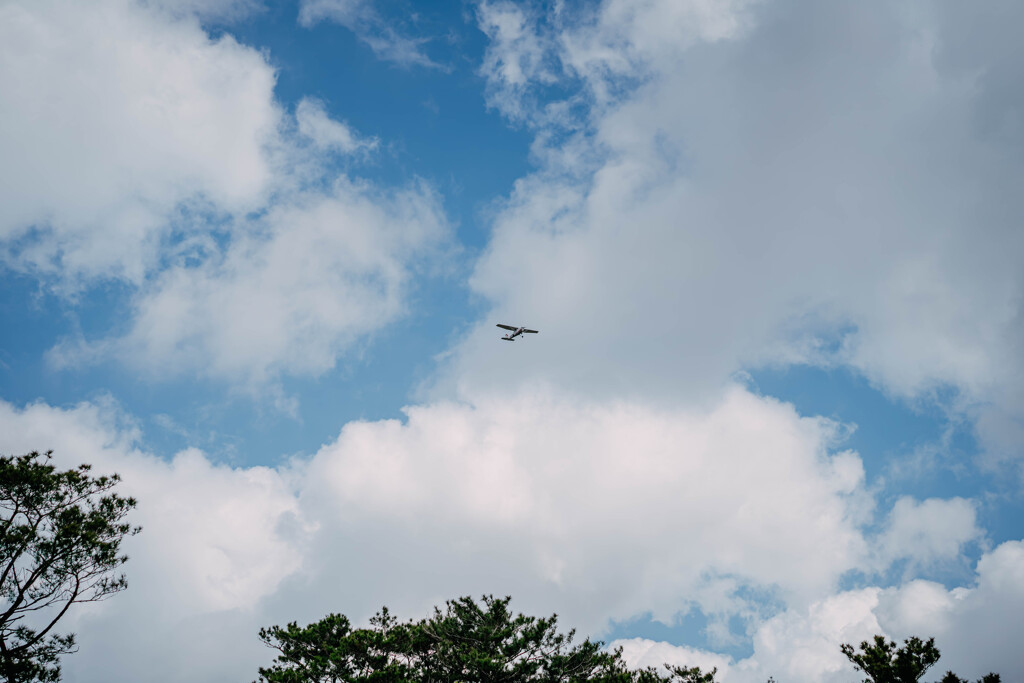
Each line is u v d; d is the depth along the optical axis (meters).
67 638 20.28
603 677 26.38
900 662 23.61
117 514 22.09
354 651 24.47
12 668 18.38
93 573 20.45
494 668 24.31
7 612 19.02
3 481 20.83
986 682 22.09
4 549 19.23
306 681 24.03
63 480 22.02
